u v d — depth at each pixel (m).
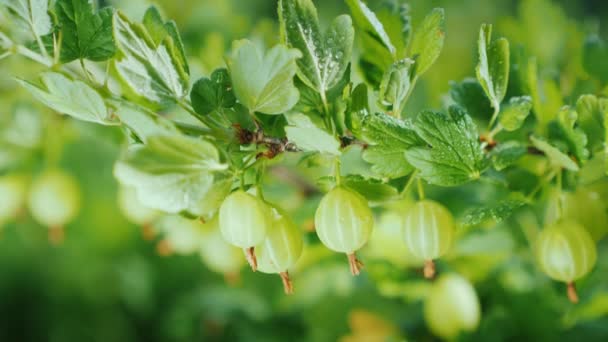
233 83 0.42
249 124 0.44
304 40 0.43
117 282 0.76
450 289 0.54
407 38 0.46
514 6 1.07
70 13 0.44
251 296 0.64
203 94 0.43
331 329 0.61
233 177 0.42
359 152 0.53
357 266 0.43
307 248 0.54
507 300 0.57
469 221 0.44
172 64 0.44
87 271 0.77
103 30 0.44
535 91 0.48
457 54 0.84
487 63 0.44
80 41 0.44
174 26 0.44
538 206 0.54
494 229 0.56
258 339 0.64
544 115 0.50
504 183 0.48
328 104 0.44
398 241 0.55
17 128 0.57
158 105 0.45
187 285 0.74
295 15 0.43
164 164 0.41
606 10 1.23
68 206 0.57
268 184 0.56
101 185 0.71
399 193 0.44
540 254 0.46
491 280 0.57
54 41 0.44
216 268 0.55
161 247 0.55
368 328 0.59
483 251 0.55
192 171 0.41
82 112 0.43
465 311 0.54
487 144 0.46
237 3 1.06
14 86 0.58
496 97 0.45
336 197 0.43
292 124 0.43
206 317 0.67
